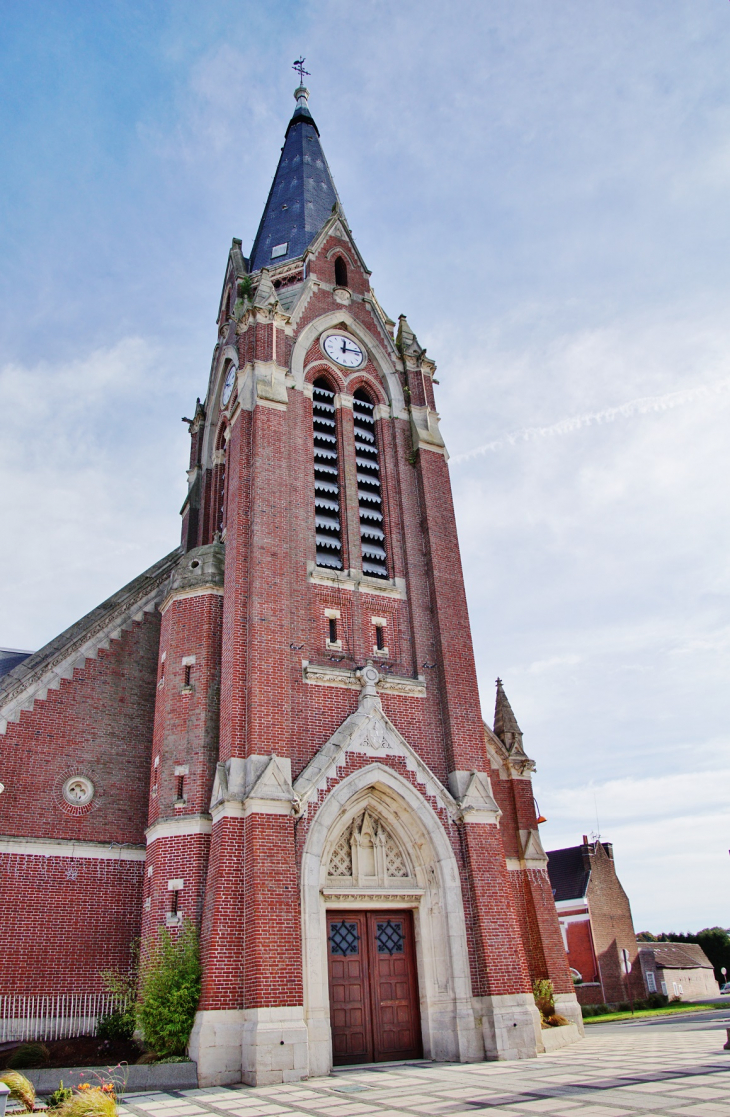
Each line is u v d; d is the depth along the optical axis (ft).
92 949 79.00
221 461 115.34
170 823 75.77
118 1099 51.24
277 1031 61.00
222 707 77.87
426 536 97.76
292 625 83.20
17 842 80.18
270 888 66.33
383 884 76.18
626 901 215.72
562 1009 92.17
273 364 95.50
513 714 111.45
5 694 85.51
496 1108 42.01
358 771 76.69
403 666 89.10
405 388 109.09
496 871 79.10
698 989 244.22
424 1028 73.10
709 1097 40.78
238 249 126.00
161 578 101.09
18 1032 72.54
